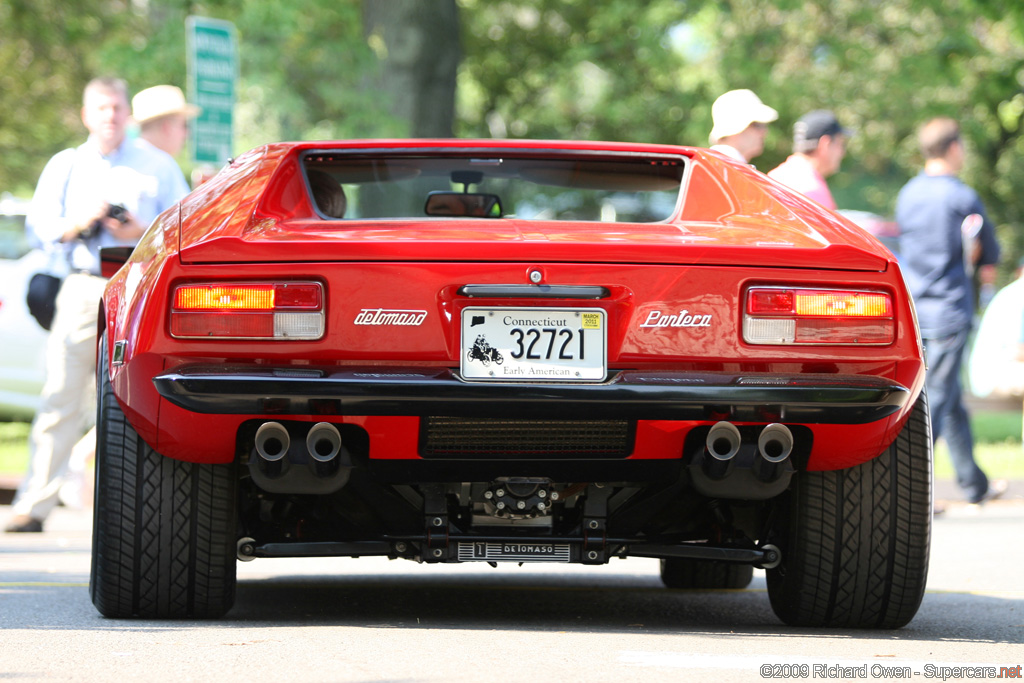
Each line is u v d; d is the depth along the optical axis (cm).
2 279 3697
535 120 8506
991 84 7119
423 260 1157
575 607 1543
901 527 1273
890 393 1173
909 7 6888
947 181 2756
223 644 1148
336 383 1130
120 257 1536
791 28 7219
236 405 1144
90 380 2436
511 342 1156
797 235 1252
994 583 1806
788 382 1158
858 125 8056
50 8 6544
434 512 1259
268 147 1441
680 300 1173
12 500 3062
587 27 7781
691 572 1759
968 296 2794
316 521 1369
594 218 1500
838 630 1334
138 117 2564
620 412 1149
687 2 6862
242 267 1162
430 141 1434
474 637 1205
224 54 3009
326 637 1191
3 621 1295
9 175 7762
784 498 1320
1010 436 4272
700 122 7269
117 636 1192
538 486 1227
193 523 1249
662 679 1011
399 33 5416
